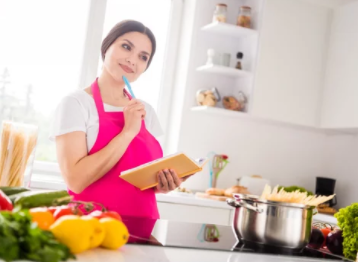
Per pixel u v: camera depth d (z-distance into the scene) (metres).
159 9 3.70
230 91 3.74
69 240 0.90
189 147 3.58
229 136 3.69
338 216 1.35
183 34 3.71
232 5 3.75
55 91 3.37
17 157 1.41
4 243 0.77
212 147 3.64
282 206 1.27
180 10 3.75
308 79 3.63
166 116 3.72
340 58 3.55
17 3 3.28
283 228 1.26
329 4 3.63
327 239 1.37
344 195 3.67
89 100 1.90
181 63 3.68
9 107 3.28
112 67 1.98
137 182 1.68
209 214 3.06
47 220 0.93
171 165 1.63
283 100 3.56
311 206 1.29
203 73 3.64
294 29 3.59
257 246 1.27
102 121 1.89
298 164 3.86
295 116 3.60
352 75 3.42
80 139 1.81
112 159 1.79
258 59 3.49
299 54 3.60
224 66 3.47
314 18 3.65
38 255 0.80
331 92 3.59
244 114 3.48
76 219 0.92
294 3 3.59
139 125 1.85
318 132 3.91
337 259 1.25
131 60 1.99
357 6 3.47
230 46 3.74
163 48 3.73
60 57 3.38
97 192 1.79
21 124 1.42
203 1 3.63
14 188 1.18
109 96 2.01
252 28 3.62
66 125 1.80
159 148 2.06
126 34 2.00
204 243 1.23
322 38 3.68
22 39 3.29
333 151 3.86
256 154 3.76
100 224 0.96
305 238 1.28
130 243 1.10
